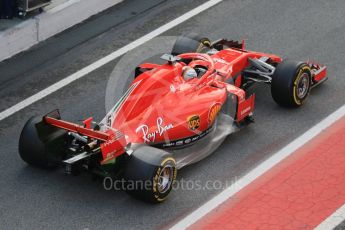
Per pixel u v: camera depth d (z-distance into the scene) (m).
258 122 45.19
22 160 42.25
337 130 44.53
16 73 51.53
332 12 57.59
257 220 37.72
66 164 37.22
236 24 56.72
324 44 53.59
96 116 46.81
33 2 54.03
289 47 53.44
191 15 58.28
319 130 44.56
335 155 42.41
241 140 43.59
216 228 37.22
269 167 41.53
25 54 53.66
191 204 38.72
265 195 39.41
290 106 46.12
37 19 54.28
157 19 57.91
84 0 57.22
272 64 48.19
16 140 44.59
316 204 38.69
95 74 51.41
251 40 54.56
